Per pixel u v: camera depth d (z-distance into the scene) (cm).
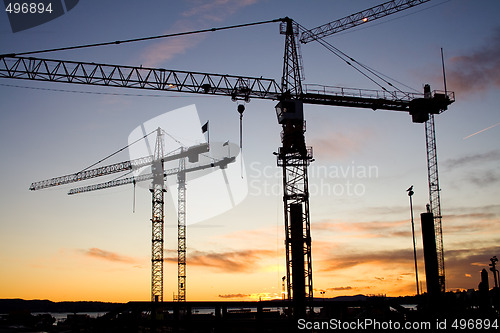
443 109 11331
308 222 9275
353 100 10631
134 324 6681
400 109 11256
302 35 11056
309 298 8850
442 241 12194
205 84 9619
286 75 10038
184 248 15288
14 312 16800
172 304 6769
